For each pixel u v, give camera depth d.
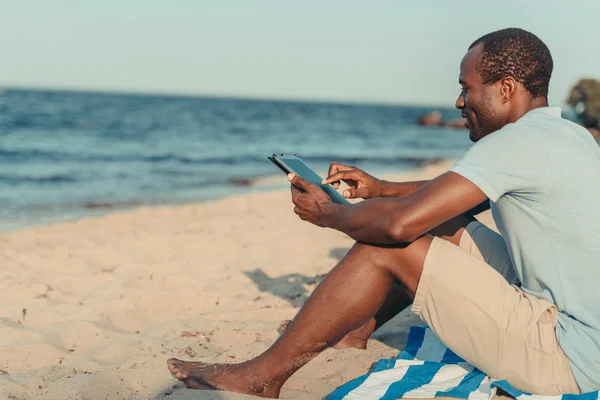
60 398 2.46
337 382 2.69
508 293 2.13
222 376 2.41
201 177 13.80
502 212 2.16
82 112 45.72
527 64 2.17
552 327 2.10
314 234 6.81
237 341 3.37
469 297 2.12
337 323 2.28
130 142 23.22
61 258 5.39
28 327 3.47
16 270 4.93
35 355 2.98
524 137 2.03
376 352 3.02
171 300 4.11
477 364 2.21
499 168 2.00
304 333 2.29
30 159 16.20
